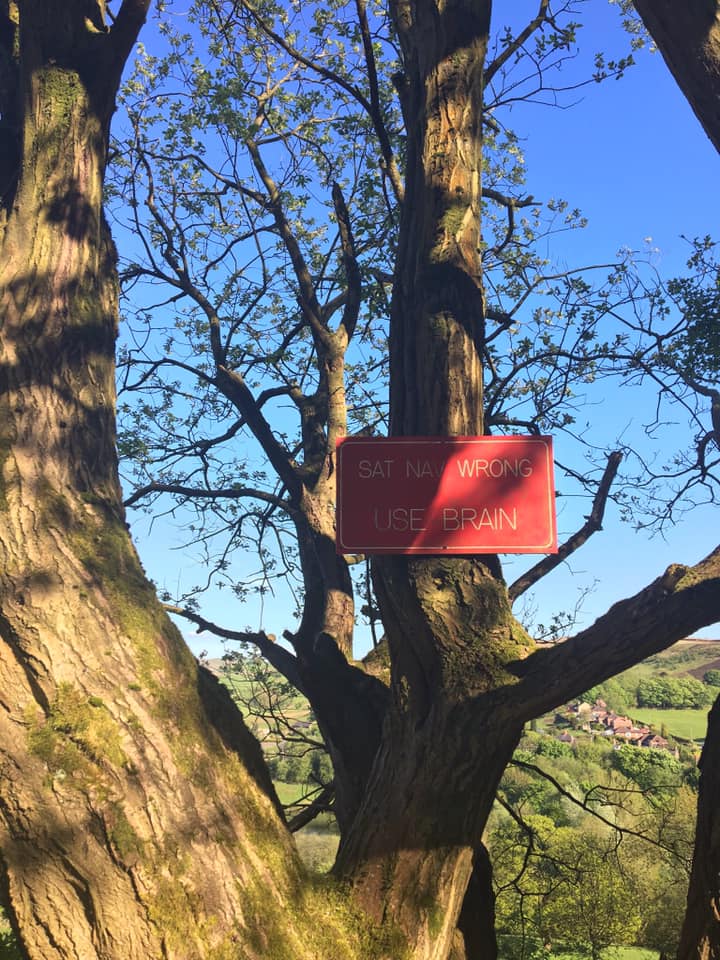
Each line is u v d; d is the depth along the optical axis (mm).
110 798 3023
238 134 8023
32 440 3715
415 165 4684
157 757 3188
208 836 3158
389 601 4059
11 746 3092
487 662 3811
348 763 5422
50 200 4258
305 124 8695
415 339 4340
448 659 3875
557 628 7832
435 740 3855
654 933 24422
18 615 3285
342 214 7035
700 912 3854
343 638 6336
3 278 4066
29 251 4129
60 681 3197
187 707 3434
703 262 7527
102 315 4242
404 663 4074
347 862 3904
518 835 9406
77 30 4520
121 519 3877
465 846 3902
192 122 8367
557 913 17312
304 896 3463
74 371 3979
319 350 7324
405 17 5152
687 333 7375
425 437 4090
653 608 3486
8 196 4492
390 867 3775
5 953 4301
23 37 4574
